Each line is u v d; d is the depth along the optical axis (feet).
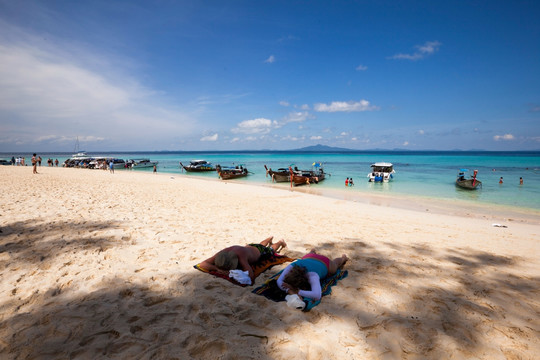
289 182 105.29
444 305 11.55
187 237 20.22
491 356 8.45
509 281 14.67
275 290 12.07
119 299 10.87
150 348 8.07
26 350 7.77
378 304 11.46
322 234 23.98
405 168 189.57
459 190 81.10
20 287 11.57
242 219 28.99
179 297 11.27
